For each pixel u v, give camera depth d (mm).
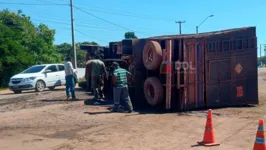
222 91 12164
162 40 12164
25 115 11297
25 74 21016
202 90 11797
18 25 42438
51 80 21594
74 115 11039
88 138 7980
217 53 12008
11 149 7262
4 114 11656
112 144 7395
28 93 20062
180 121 9719
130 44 13000
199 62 11680
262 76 36562
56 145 7457
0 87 31578
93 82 13766
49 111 11914
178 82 11312
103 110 11953
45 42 45688
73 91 14680
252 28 12688
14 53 32531
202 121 9656
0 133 8750
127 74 11719
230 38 12273
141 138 7848
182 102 11492
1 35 32188
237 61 12430
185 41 11383
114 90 11609
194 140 7566
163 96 11820
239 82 12477
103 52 16266
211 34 12219
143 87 12906
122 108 12344
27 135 8469
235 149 6766
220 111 11344
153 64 11656
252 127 8688
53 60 44625
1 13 43000
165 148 6977
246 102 12617
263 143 5742
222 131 8344
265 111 11281
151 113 11297
